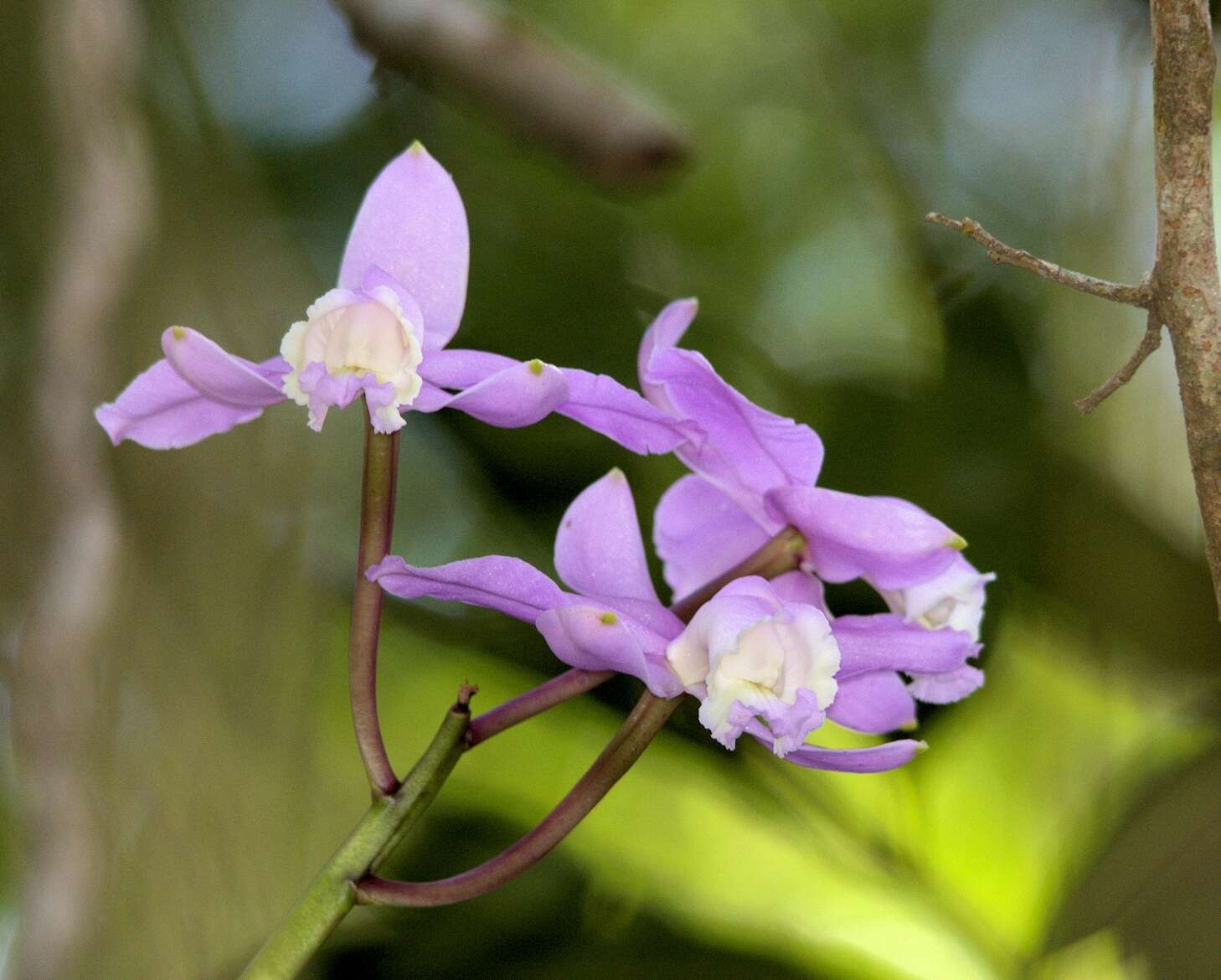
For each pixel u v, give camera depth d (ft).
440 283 2.65
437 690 4.09
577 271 5.14
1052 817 4.16
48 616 2.95
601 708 4.27
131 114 3.09
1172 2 2.56
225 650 3.10
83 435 3.00
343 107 4.93
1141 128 4.89
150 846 2.99
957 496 5.09
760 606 2.60
